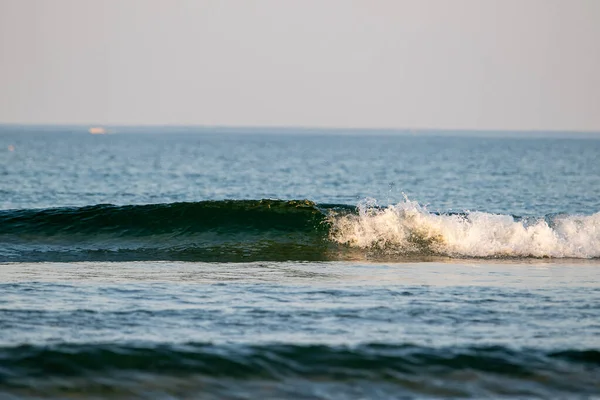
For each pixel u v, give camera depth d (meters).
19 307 48.75
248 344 41.16
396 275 62.59
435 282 59.31
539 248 74.62
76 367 37.59
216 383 36.41
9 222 80.38
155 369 37.66
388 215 78.56
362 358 39.34
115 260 70.19
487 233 76.12
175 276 61.22
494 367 38.66
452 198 160.38
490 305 51.19
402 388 36.25
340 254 74.25
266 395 35.28
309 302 51.28
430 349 40.81
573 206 146.62
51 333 43.03
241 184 194.25
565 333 44.56
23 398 34.47
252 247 77.06
